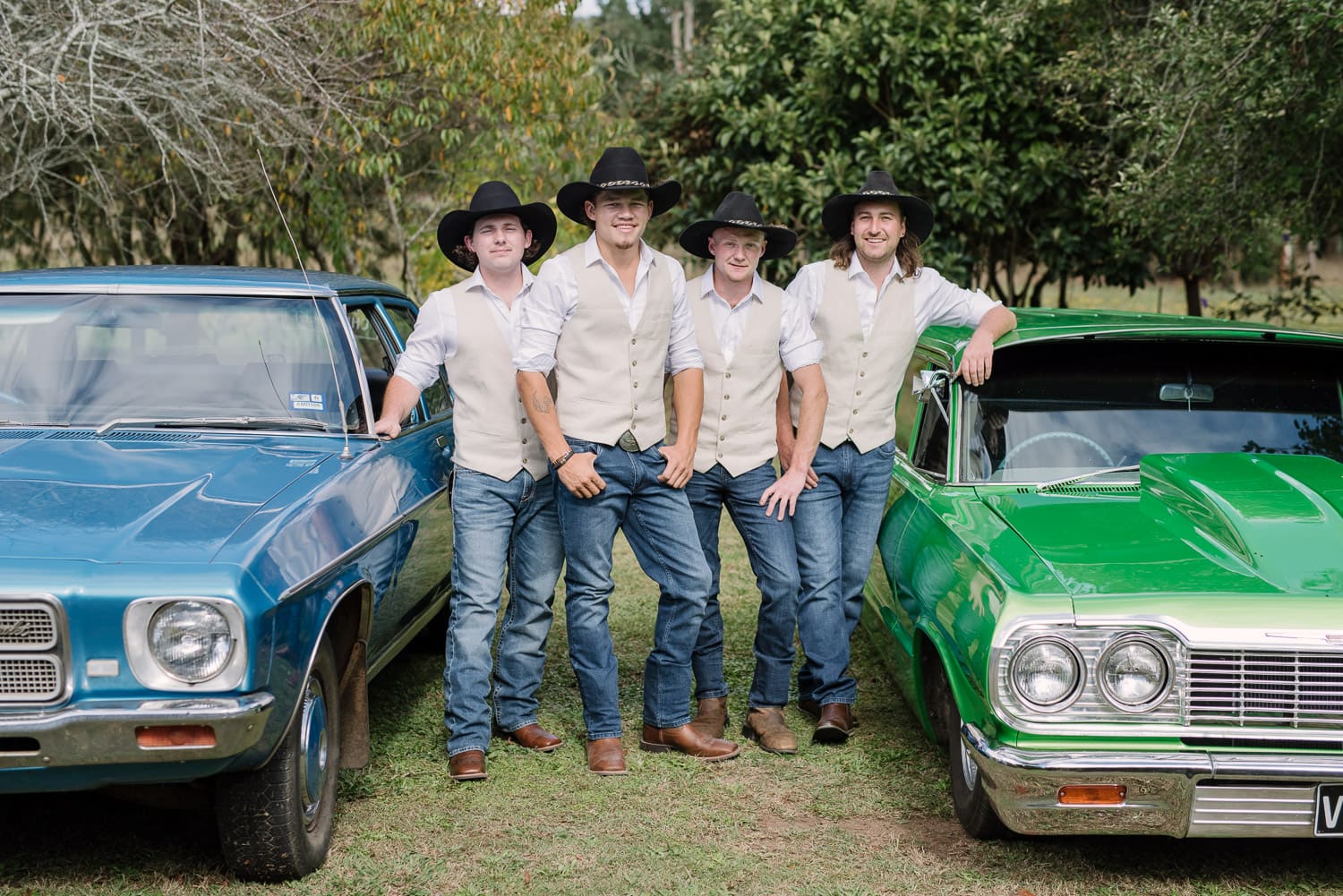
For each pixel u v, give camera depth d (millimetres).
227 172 9172
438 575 5094
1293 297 10391
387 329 5289
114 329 4480
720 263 4379
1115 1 9750
